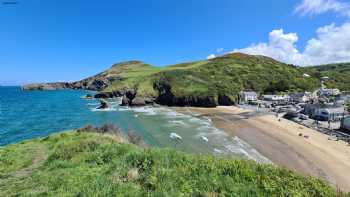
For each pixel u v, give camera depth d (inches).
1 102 4092.0
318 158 1192.2
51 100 4471.0
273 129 1893.5
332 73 7485.2
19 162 496.1
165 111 3026.6
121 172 371.9
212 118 2440.9
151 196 297.0
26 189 340.8
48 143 692.7
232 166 382.9
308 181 349.1
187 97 3661.4
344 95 4183.1
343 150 1343.5
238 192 314.8
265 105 3629.4
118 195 296.8
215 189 321.4
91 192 303.0
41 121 2260.1
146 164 391.9
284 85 4904.0
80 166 432.1
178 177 351.6
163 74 4475.9
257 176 358.0
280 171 377.1
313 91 5044.3
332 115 2316.7
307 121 2252.7
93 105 3651.6
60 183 350.9
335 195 327.3
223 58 6752.0
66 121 2260.1
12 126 2005.4
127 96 3863.2
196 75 4618.6
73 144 575.2
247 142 1461.6
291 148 1353.3
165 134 1658.5
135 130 1786.4
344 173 1014.4
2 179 391.9
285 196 312.8
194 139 1514.5
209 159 417.7
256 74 5570.9
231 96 3811.5
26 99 4687.5
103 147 538.9
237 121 2256.4
